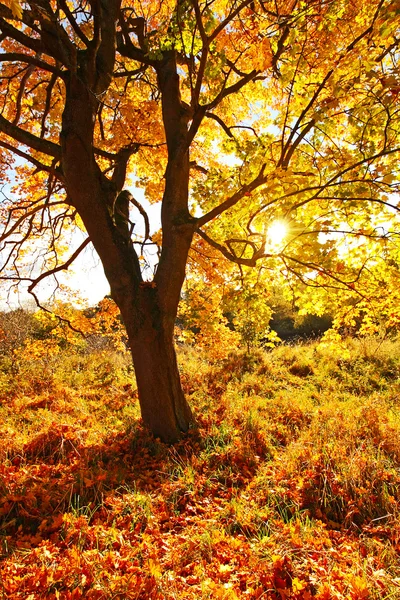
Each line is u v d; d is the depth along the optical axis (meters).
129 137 6.22
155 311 5.17
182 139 5.50
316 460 4.14
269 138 4.18
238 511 3.39
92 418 6.14
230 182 4.93
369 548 2.91
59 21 4.63
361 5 4.16
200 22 3.82
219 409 6.39
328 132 4.16
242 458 4.52
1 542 2.87
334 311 5.70
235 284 6.58
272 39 4.41
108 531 3.01
